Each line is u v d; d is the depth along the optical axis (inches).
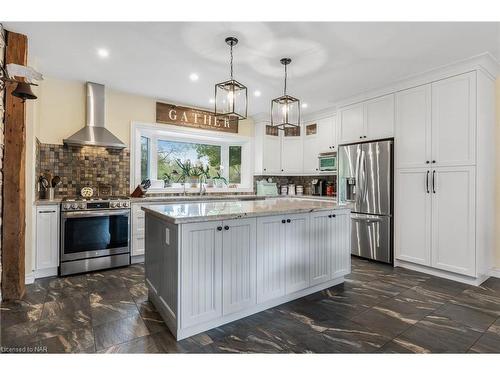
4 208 100.7
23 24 95.0
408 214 139.5
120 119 164.9
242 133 218.2
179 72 135.2
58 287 114.7
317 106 191.0
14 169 101.7
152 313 92.0
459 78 122.0
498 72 128.3
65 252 129.1
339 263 116.5
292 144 224.4
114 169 163.0
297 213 100.9
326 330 82.7
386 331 82.3
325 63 123.0
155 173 190.1
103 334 79.3
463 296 107.6
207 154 218.1
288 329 83.2
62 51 114.4
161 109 179.3
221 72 134.4
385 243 147.7
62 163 148.6
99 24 95.1
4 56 98.0
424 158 133.2
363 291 112.5
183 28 97.0
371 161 154.0
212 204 114.7
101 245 138.3
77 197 146.8
